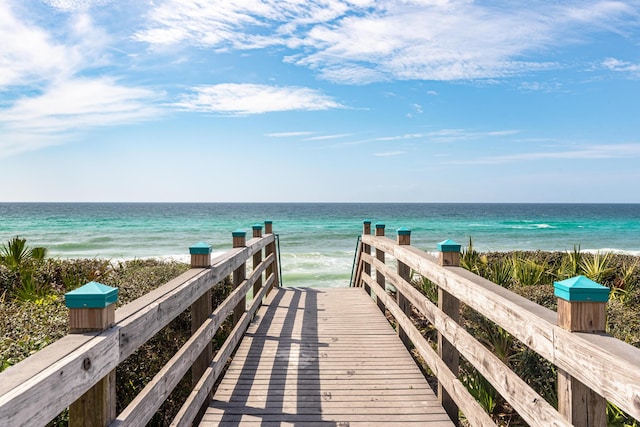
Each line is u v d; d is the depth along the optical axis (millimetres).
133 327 1996
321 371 4137
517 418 3914
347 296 7691
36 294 5375
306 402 3488
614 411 3260
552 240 33344
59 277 6387
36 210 87812
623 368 1323
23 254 7098
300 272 17297
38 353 1494
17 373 1311
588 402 1646
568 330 1670
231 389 3748
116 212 79375
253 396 3607
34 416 1231
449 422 3164
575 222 54312
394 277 5039
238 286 4926
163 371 2365
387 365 4285
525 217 66562
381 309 6434
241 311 5145
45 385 1285
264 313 6355
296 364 4316
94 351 1605
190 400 2844
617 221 56625
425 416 3252
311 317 6125
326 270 17828
